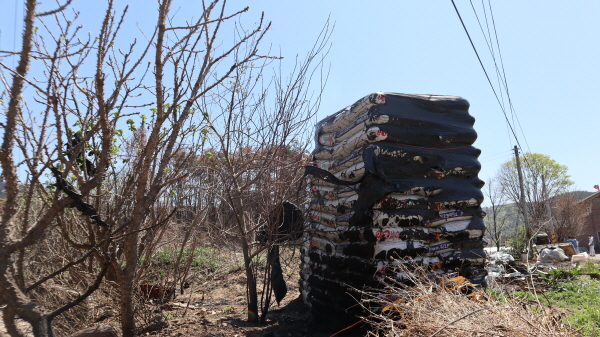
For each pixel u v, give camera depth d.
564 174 38.44
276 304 7.21
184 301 7.22
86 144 4.42
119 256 5.02
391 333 3.55
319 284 5.99
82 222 4.84
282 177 5.74
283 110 5.83
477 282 5.15
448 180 5.12
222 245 9.05
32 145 3.39
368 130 4.82
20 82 2.70
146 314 5.27
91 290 3.06
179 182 5.68
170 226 7.09
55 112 3.33
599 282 8.13
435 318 3.39
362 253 4.86
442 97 5.33
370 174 4.68
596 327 4.89
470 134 5.23
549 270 9.20
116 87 3.77
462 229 5.10
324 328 5.47
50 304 4.21
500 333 3.02
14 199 2.62
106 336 2.93
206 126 4.72
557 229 34.03
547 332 3.10
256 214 6.35
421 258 4.88
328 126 6.23
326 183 6.21
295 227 6.17
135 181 4.14
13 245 2.54
